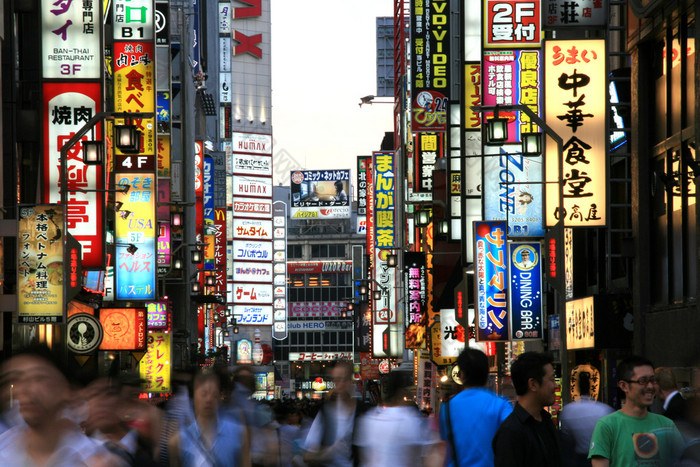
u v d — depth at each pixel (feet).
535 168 129.18
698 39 93.86
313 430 47.60
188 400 41.34
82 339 124.36
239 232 515.50
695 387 36.73
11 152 125.70
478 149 153.69
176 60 243.60
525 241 129.39
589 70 113.50
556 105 113.60
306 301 648.38
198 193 274.77
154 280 159.63
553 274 110.63
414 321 226.58
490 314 125.80
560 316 100.78
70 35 124.47
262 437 52.75
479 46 155.33
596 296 114.01
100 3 124.98
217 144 414.21
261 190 525.34
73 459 19.89
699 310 92.63
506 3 127.03
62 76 124.16
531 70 127.54
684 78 101.24
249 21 552.82
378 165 313.32
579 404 53.98
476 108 99.60
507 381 60.70
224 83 455.22
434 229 194.49
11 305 106.83
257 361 519.60
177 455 38.34
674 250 104.37
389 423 40.75
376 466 40.70
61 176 106.42
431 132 222.89
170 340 184.24
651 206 110.42
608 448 32.07
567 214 112.88
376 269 325.83
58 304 106.83
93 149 102.47
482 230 126.62
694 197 98.99
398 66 329.11
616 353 117.80
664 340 102.42
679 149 103.55
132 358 181.47
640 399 32.01
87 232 125.49
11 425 22.30
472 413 32.68
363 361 394.32
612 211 126.72
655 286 109.81
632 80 113.29
